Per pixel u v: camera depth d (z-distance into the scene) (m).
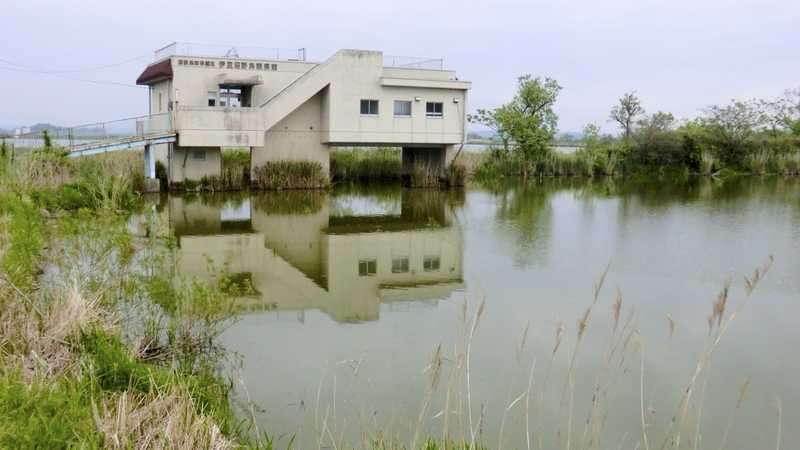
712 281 11.08
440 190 27.48
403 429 5.63
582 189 28.64
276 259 13.04
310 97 25.36
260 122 24.38
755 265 12.27
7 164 16.36
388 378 6.80
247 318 8.96
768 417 6.02
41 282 8.16
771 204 22.36
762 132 41.84
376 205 22.06
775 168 39.47
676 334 8.27
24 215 10.76
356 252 13.84
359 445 5.31
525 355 7.46
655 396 6.41
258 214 19.56
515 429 5.70
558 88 35.84
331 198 23.86
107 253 9.28
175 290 8.70
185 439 4.32
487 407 6.11
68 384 5.06
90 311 6.64
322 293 10.44
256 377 6.78
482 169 33.00
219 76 26.03
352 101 25.88
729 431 5.73
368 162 30.77
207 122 23.62
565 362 7.27
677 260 12.76
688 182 33.38
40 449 3.85
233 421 5.50
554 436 5.58
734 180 35.00
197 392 5.54
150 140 23.00
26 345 5.70
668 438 5.58
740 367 7.20
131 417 4.44
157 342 7.20
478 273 11.80
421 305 9.67
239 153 29.25
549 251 13.81
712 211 20.36
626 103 42.03
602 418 5.93
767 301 9.84
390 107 26.53
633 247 14.20
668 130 39.62
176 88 25.52
